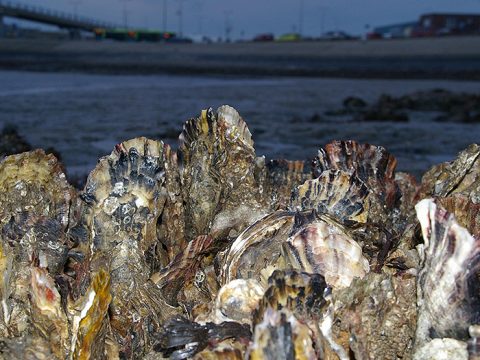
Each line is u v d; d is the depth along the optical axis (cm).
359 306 44
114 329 49
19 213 55
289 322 37
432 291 42
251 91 575
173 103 439
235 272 50
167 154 61
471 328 40
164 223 58
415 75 858
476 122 327
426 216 45
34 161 58
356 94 553
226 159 62
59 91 534
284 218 53
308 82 747
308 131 279
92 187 56
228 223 59
